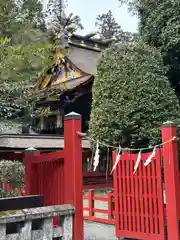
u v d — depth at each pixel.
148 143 10.26
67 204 3.80
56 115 18.06
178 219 4.55
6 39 3.12
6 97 4.68
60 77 13.67
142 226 5.03
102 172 12.72
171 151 4.65
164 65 12.50
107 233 5.92
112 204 6.56
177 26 11.04
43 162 4.68
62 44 4.38
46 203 4.49
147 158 5.01
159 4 12.16
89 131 11.22
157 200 4.87
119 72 10.60
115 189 5.46
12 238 3.24
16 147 10.60
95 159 4.26
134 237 5.11
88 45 22.81
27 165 5.07
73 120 3.99
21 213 3.30
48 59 3.54
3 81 3.84
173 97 10.65
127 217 5.25
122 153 5.43
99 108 10.78
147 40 12.48
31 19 3.58
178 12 11.16
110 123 10.40
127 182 5.30
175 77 13.13
